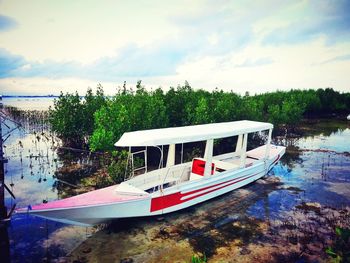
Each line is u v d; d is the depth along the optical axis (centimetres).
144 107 2070
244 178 1417
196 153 2077
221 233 995
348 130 3569
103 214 925
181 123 2356
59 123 2272
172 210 1085
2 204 1077
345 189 1454
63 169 1745
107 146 1644
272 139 2927
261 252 876
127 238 951
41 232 985
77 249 877
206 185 1192
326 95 5309
